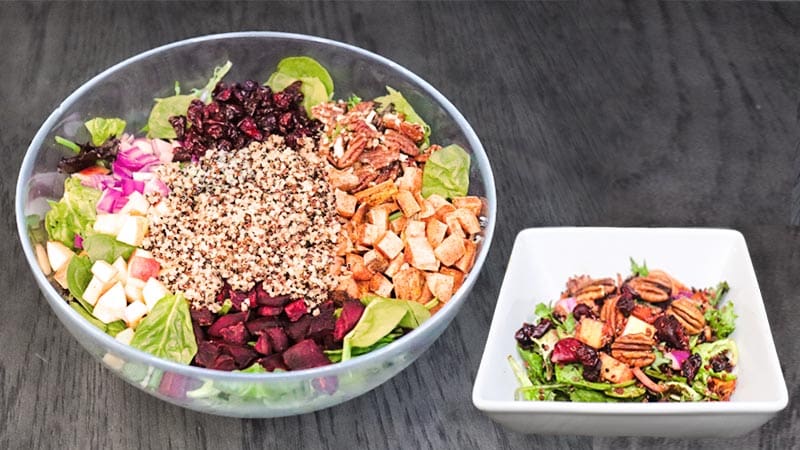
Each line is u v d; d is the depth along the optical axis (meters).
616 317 1.00
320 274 0.99
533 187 1.11
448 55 1.19
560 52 1.20
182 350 0.94
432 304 0.98
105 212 1.01
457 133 1.04
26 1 1.21
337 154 1.05
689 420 0.93
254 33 1.07
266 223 1.00
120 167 1.04
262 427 0.97
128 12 1.21
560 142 1.14
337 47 1.07
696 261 1.03
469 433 0.97
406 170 1.04
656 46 1.21
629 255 1.03
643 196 1.11
